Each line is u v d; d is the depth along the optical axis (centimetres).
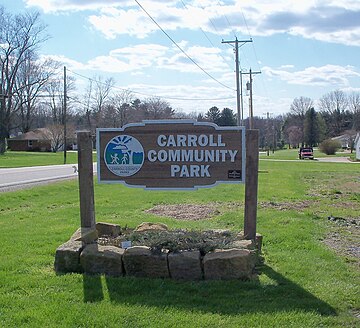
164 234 640
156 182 701
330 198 1692
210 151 688
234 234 698
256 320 453
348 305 498
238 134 680
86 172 698
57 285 555
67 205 1488
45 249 754
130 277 577
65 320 449
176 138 694
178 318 457
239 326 439
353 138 10150
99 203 1492
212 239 631
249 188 682
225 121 9275
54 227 989
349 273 621
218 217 1162
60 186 2088
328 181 2670
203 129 689
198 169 691
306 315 464
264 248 770
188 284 553
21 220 1125
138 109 9019
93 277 580
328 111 12788
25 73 6738
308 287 555
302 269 633
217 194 1784
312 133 11431
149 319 455
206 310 479
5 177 2727
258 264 655
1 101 6556
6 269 632
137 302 500
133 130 703
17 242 816
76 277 582
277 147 12331
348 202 1560
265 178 2711
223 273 568
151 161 701
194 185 692
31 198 1686
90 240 663
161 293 528
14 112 6806
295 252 745
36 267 641
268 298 516
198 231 715
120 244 650
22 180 2486
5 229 965
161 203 1505
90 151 699
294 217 1128
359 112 11800
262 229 935
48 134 8431
